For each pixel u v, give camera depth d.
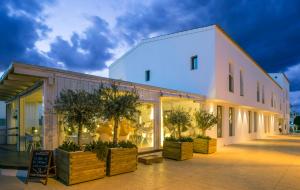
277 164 8.94
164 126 11.23
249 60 21.59
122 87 8.82
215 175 7.06
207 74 14.50
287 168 8.20
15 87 8.96
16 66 6.05
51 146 6.69
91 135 7.71
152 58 17.25
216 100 14.25
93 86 7.77
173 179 6.51
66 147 6.18
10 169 6.62
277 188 5.84
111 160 6.67
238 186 5.96
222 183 6.21
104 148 6.40
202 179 6.57
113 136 7.54
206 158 10.16
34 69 6.38
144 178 6.55
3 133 12.55
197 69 14.93
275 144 17.19
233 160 9.70
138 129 9.86
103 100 6.73
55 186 5.62
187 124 10.88
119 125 8.08
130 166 7.24
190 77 15.18
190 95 12.66
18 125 10.15
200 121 12.30
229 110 17.44
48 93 6.71
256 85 23.78
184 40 15.65
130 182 6.12
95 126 6.55
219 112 15.82
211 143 11.63
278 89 37.72
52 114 6.75
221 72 14.98
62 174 5.99
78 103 5.98
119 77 19.61
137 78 18.09
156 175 6.93
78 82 7.38
